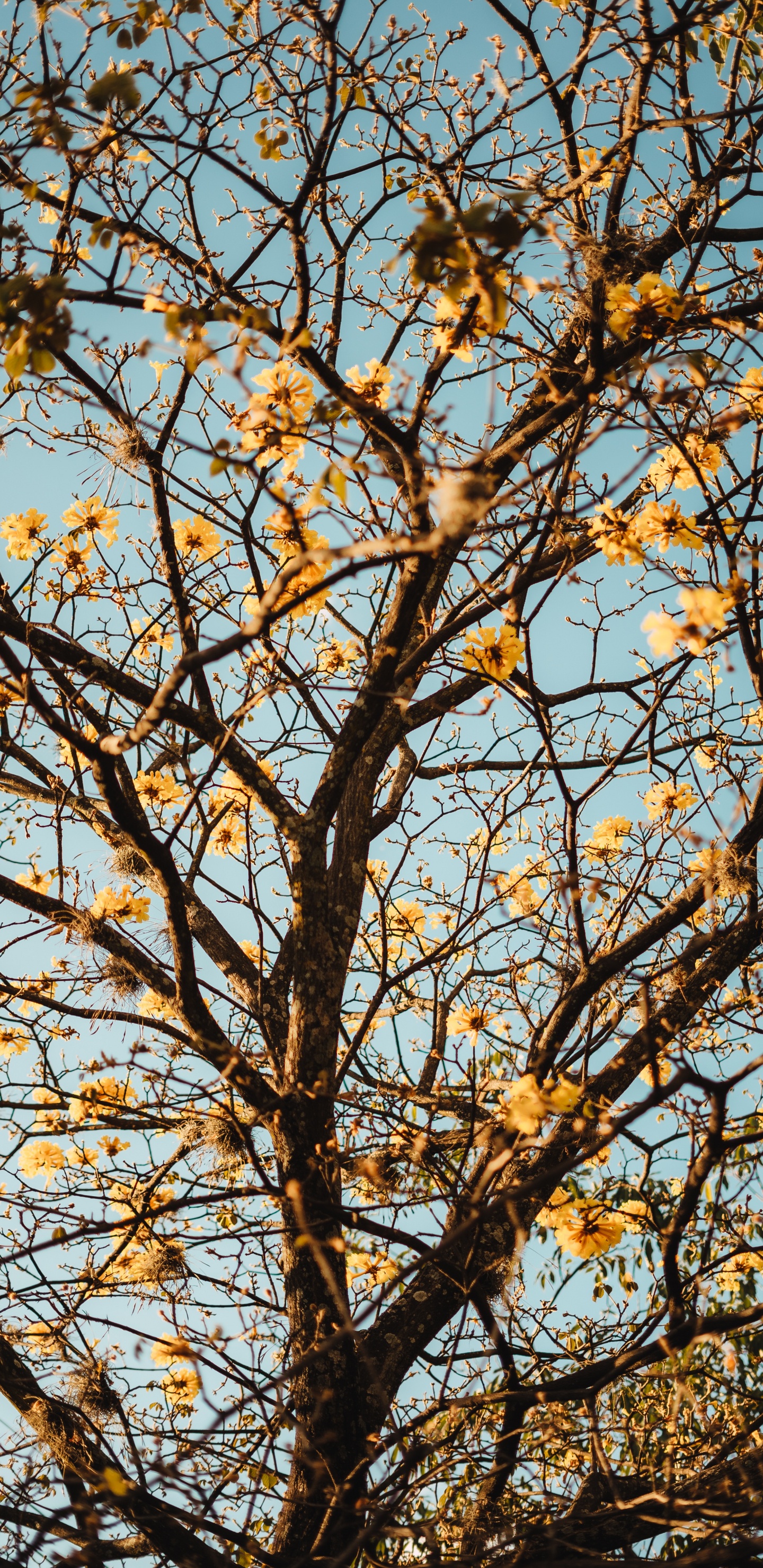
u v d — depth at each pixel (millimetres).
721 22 3201
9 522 3816
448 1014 3959
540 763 3348
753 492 2873
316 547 2836
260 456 2426
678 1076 1862
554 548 3510
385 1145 2879
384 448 3375
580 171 2850
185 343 2234
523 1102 2166
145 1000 4316
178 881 2801
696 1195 2256
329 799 3203
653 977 2498
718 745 3775
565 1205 2824
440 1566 2332
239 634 2047
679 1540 3350
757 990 3367
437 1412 2400
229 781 3889
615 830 4078
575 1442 2777
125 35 2744
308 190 2615
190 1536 2854
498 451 2512
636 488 3381
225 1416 2102
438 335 2652
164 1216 3340
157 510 3344
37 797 4176
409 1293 3326
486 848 3367
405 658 3703
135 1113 3406
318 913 3205
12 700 3844
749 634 2846
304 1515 2912
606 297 2553
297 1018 3174
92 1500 2537
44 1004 3512
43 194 3113
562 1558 2729
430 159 2992
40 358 1969
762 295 3014
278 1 3031
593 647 3898
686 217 3365
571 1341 3428
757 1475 2539
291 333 2498
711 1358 3672
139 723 2355
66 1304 3047
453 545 2633
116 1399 2703
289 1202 2947
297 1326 3043
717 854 3119
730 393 2969
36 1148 3943
